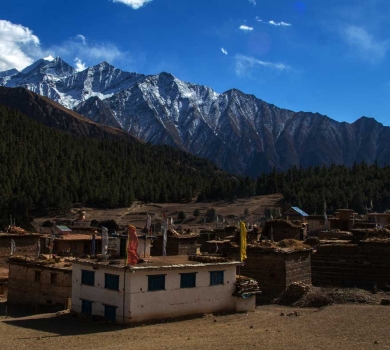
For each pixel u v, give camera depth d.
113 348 29.38
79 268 40.19
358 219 93.44
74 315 39.91
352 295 43.78
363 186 171.38
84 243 73.00
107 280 37.91
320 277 50.94
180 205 198.38
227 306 41.09
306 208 158.88
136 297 36.38
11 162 195.12
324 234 73.25
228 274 41.47
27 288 48.97
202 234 80.50
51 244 63.59
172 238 65.31
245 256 42.75
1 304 49.72
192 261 42.91
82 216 146.75
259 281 46.12
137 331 34.25
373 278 49.09
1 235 62.44
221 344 29.59
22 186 177.38
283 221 66.00
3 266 62.41
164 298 37.69
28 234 64.25
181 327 35.62
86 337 32.88
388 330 32.25
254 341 30.17
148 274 37.00
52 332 34.78
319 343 29.50
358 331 32.22
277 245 48.31
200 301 39.53
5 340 32.41
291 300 44.56
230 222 156.75
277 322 36.22
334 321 35.34
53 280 47.06
